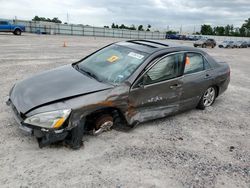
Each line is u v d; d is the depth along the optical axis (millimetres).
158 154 3760
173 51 4668
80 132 3539
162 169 3408
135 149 3824
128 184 3045
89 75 4266
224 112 5820
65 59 12438
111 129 4262
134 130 4422
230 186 3205
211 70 5539
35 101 3439
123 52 4676
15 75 7875
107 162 3434
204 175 3377
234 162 3766
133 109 4094
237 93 7621
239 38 83000
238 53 28109
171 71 4574
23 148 3570
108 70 4328
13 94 3867
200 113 5605
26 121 3279
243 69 13156
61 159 3396
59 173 3123
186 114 5461
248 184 3279
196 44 37281
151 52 4445
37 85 3846
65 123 3346
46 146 3643
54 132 3289
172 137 4336
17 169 3125
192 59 5066
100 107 3645
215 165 3635
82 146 3689
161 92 4418
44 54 13969
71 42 27031
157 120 4977
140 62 4238
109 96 3721
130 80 3992
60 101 3432
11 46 17625
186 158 3734
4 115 4559
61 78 4062
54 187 2883
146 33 68938
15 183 2889
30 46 18641
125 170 3305
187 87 4910
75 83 3861
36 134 3287
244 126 5133
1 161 3244
